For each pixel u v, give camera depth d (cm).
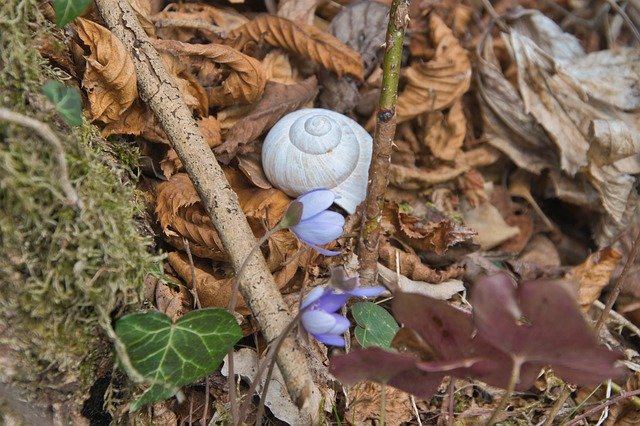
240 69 50
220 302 46
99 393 43
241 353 46
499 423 47
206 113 50
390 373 41
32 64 43
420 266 49
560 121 53
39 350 42
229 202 45
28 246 42
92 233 42
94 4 47
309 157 49
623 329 51
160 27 51
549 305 39
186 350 42
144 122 47
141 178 49
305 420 43
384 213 50
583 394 48
